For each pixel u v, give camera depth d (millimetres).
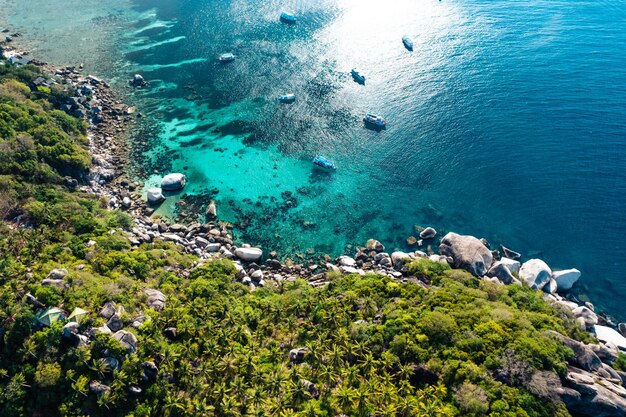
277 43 156250
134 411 56062
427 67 142875
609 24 160500
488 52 148375
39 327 60062
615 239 95125
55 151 98500
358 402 56938
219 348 62781
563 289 87625
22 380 55938
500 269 86688
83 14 177750
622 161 109438
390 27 162125
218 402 57562
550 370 58812
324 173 110812
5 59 137625
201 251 91500
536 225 99000
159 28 167750
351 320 70312
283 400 57094
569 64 141250
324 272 89375
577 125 119812
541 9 171875
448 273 82250
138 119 125188
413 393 59469
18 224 80938
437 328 64750
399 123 123750
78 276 67875
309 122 124750
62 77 135625
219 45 156500
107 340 59375
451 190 106875
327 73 141875
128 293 68750
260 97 133625
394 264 90250
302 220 99875
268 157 115000
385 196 105750
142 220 96688
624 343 75875
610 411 56062
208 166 112188
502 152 114562
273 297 77500
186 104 131250
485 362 59938
